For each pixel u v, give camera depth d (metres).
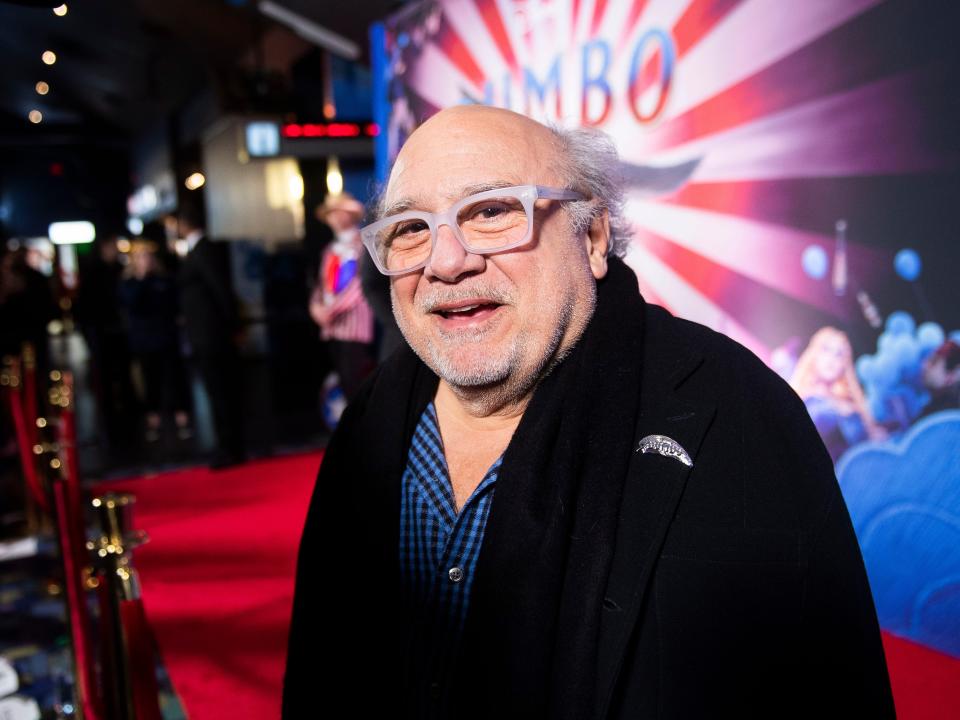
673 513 0.85
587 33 3.34
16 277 8.34
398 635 1.00
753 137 2.69
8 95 16.48
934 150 2.19
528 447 0.90
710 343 0.96
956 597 2.25
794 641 0.82
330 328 4.54
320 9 5.38
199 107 12.30
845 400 2.51
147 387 6.63
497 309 0.92
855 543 0.85
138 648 1.34
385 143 5.12
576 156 0.99
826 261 2.51
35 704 2.34
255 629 2.74
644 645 0.84
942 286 2.21
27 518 4.19
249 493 4.45
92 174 20.38
